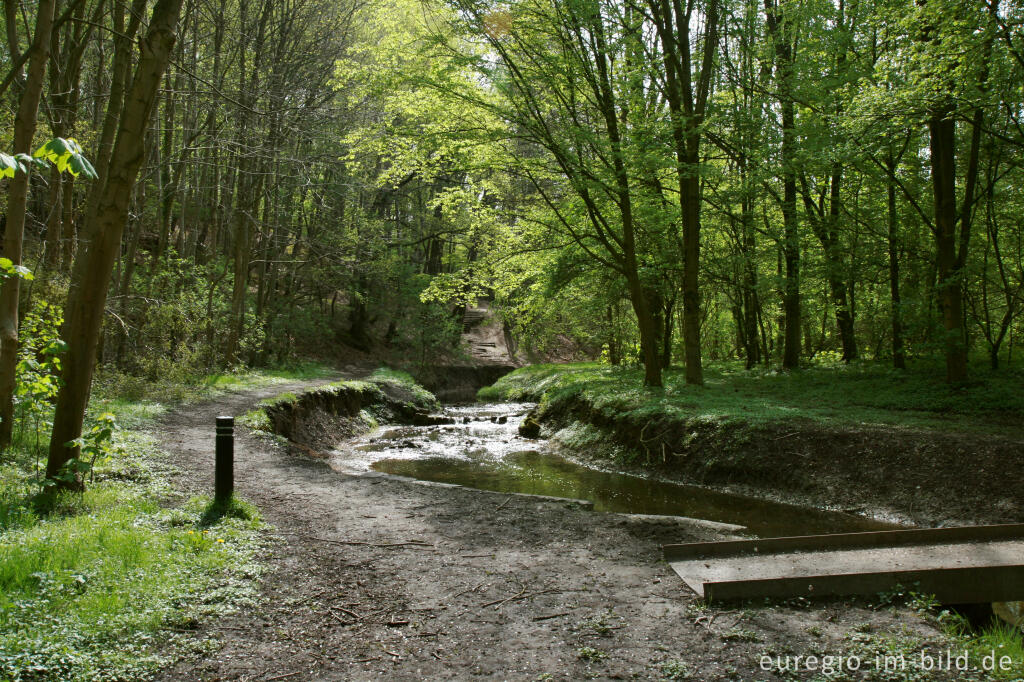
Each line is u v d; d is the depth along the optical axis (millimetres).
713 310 28562
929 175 15758
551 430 16562
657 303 22812
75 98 13055
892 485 8828
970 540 5223
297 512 6820
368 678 3506
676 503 9469
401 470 12188
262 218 24625
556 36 13500
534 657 3746
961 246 12992
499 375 40562
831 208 17109
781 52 16938
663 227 17578
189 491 7195
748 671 3527
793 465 9992
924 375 14375
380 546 5781
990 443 8758
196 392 15602
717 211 18281
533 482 11055
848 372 16609
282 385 19938
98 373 13359
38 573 4176
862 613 4246
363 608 4449
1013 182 14680
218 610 4258
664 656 3709
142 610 4062
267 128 17922
